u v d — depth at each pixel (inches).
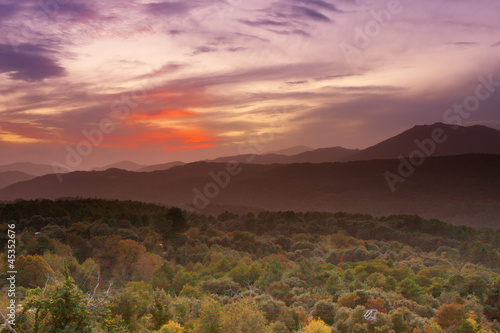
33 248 4867.1
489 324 2635.3
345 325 2078.0
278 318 2063.2
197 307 2080.5
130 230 6727.4
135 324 1710.1
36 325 725.3
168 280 3927.2
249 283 3727.9
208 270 4362.7
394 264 5162.4
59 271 3737.7
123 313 1715.1
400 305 2551.7
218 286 3356.3
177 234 7539.4
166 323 1877.5
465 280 3356.3
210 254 5516.7
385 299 2600.9
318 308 2400.3
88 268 4025.6
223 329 1521.9
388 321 2047.2
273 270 3818.9
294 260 5816.9
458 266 5600.4
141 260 4790.8
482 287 3233.3
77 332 724.7
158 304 1957.4
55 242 5088.6
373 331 2012.8
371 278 3671.3
